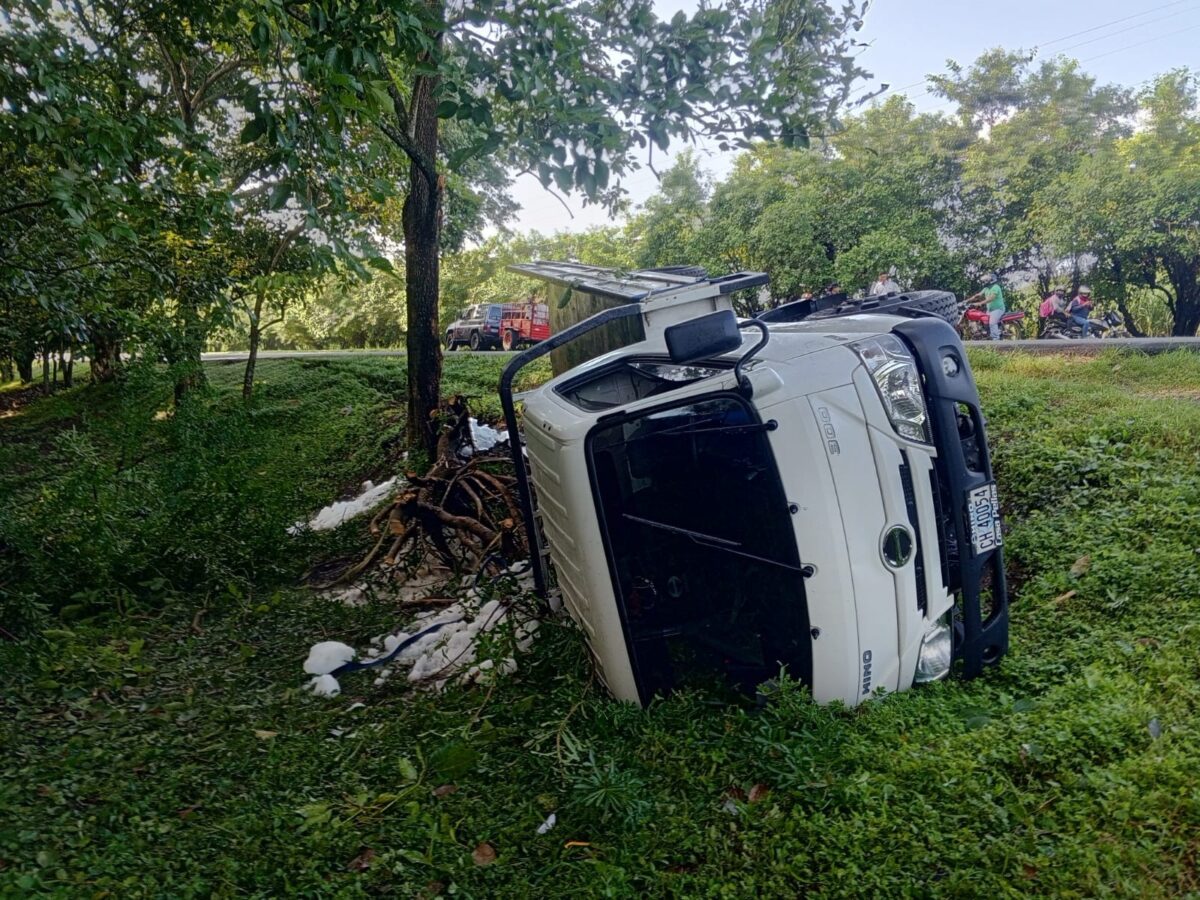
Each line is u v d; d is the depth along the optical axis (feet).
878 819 11.34
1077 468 23.53
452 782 14.32
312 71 15.16
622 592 15.03
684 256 82.94
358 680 20.02
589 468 14.84
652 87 15.28
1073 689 14.16
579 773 13.29
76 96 19.98
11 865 11.76
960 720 13.73
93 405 33.58
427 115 34.40
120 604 24.17
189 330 38.42
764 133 16.22
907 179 74.79
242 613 24.39
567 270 31.48
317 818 13.12
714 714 14.73
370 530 29.86
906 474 14.39
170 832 13.00
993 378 35.53
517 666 17.74
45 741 16.06
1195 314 64.23
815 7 15.39
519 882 11.41
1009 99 77.25
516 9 14.49
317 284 53.98
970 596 15.01
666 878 11.04
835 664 14.03
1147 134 67.36
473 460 30.30
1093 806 10.99
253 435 33.37
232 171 50.29
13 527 24.02
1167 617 16.37
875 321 16.06
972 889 9.91
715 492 14.96
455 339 108.37
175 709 17.93
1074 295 63.57
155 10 21.61
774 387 13.84
